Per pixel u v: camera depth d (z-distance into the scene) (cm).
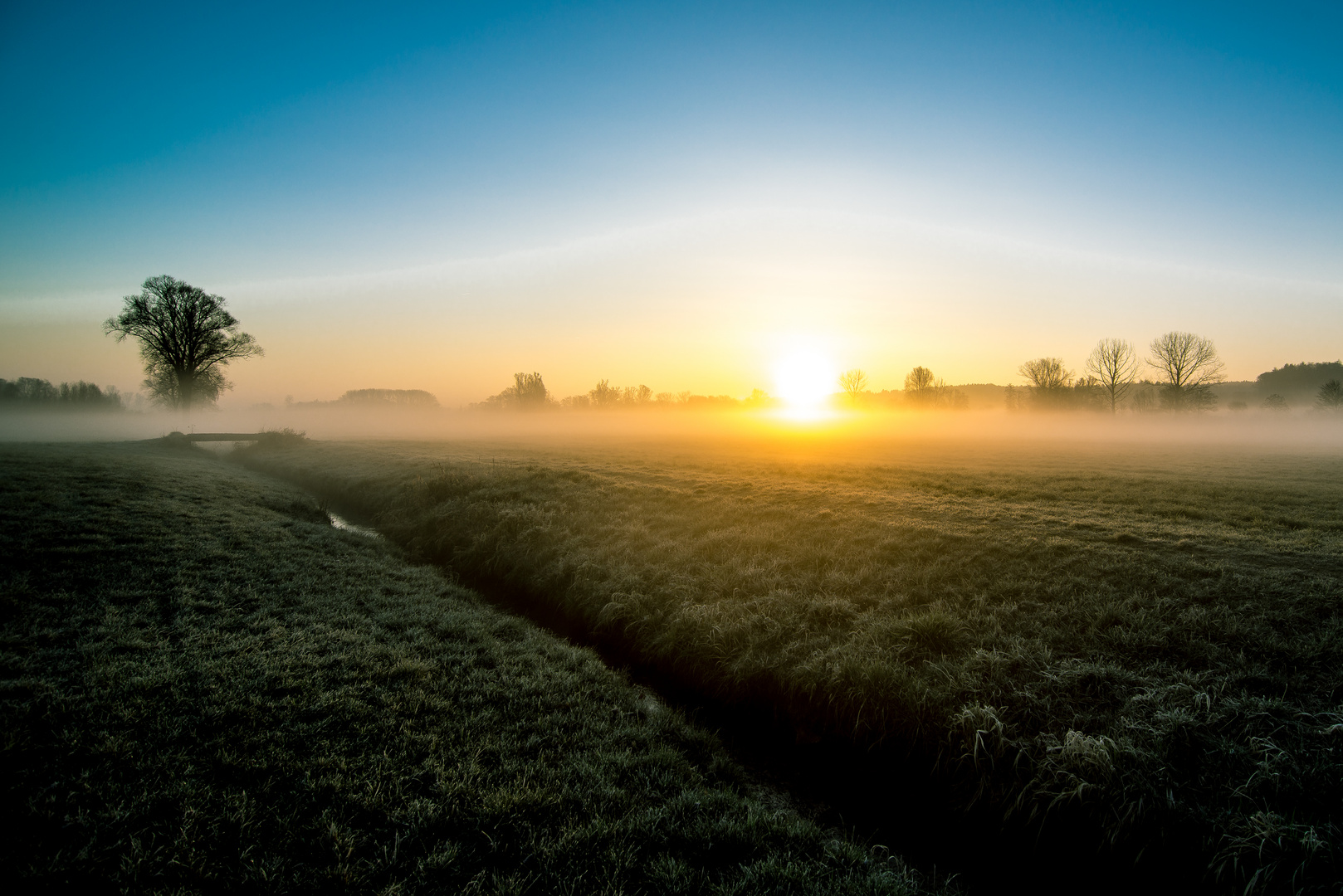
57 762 584
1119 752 637
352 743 661
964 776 713
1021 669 841
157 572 1199
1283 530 1477
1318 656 802
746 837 567
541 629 1256
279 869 472
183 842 486
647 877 498
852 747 813
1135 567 1163
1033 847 626
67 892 434
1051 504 1898
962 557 1301
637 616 1177
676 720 839
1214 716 687
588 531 1712
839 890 503
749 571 1305
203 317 5891
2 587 1047
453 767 631
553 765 659
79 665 795
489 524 1839
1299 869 503
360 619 1059
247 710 705
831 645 966
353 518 2438
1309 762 616
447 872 487
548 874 489
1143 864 568
